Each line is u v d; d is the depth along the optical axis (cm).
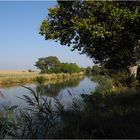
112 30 1775
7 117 1178
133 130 870
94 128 995
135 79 2536
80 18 1852
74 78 8862
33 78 6775
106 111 1261
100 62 2528
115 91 2078
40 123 1161
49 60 13950
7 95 3181
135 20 1691
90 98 1953
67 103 1697
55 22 2023
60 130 1014
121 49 2081
